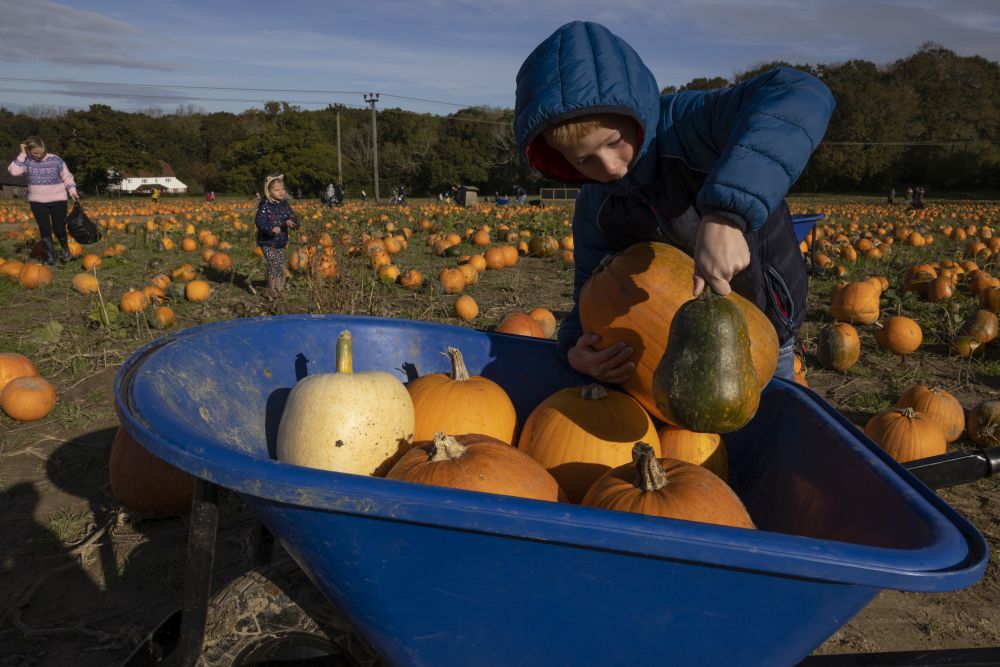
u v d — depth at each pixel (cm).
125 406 172
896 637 307
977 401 598
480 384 250
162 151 13400
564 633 161
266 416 242
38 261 1317
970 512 407
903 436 468
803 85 202
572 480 223
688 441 237
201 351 224
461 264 1209
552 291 1101
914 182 9512
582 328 264
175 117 14488
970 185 9212
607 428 227
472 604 162
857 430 199
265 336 254
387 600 168
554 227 2267
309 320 266
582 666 167
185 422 175
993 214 3519
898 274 1253
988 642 304
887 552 134
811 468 205
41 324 817
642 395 246
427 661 179
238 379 236
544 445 229
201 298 976
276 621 204
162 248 1644
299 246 1591
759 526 222
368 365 274
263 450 232
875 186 9562
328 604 205
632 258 246
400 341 280
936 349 762
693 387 186
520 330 666
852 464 186
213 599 211
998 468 212
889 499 166
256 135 10394
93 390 591
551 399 244
